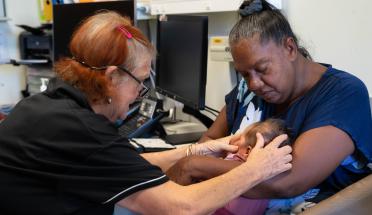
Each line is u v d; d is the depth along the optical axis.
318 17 1.64
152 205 0.92
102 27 0.98
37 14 2.91
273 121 1.18
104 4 2.09
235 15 1.94
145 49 1.01
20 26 2.73
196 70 1.75
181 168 1.15
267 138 1.11
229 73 2.01
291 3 1.72
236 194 0.95
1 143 0.94
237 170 0.97
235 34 1.13
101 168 0.89
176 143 1.73
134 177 0.90
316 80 1.17
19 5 2.82
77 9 2.23
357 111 1.08
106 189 0.89
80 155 0.89
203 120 2.00
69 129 0.90
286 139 1.08
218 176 1.00
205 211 0.92
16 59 2.84
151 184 0.91
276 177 1.00
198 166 1.12
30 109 0.96
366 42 1.51
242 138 1.23
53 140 0.90
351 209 0.97
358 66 1.55
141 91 1.08
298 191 1.01
